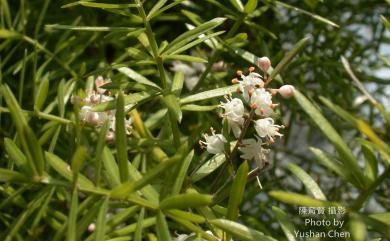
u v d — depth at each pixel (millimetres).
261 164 200
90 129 229
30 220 234
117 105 170
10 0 331
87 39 304
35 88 254
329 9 364
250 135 225
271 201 302
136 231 167
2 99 270
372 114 337
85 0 214
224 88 205
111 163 180
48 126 231
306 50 329
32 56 278
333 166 167
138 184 162
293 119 312
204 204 164
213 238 174
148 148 246
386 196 328
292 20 349
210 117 235
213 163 204
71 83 255
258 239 167
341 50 336
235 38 236
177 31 367
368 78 334
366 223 159
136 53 215
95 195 170
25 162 170
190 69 302
